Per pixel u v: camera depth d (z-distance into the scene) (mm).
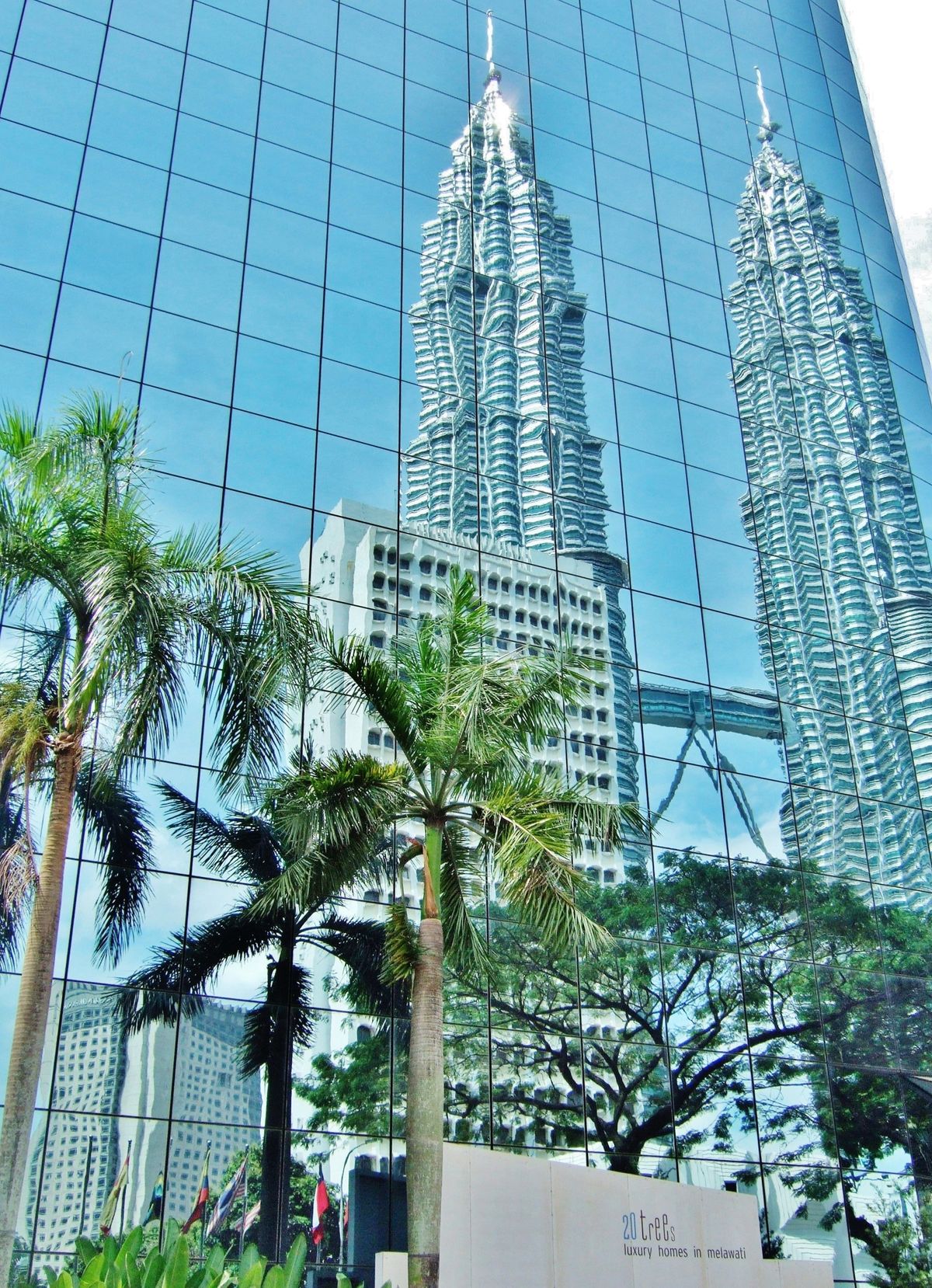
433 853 19953
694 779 32531
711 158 43781
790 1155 29062
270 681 18844
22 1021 15773
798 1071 30125
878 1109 30797
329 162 33875
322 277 32125
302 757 25906
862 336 44250
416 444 31750
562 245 37969
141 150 30766
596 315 37594
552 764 30062
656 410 37344
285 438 29688
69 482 18797
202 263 30391
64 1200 21016
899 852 34938
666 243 40688
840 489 40062
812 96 49250
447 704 20391
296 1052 23844
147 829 23984
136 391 28125
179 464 28016
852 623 37875
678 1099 28219
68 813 17062
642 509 35406
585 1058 27312
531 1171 21297
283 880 20219
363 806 19719
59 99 30188
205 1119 22625
